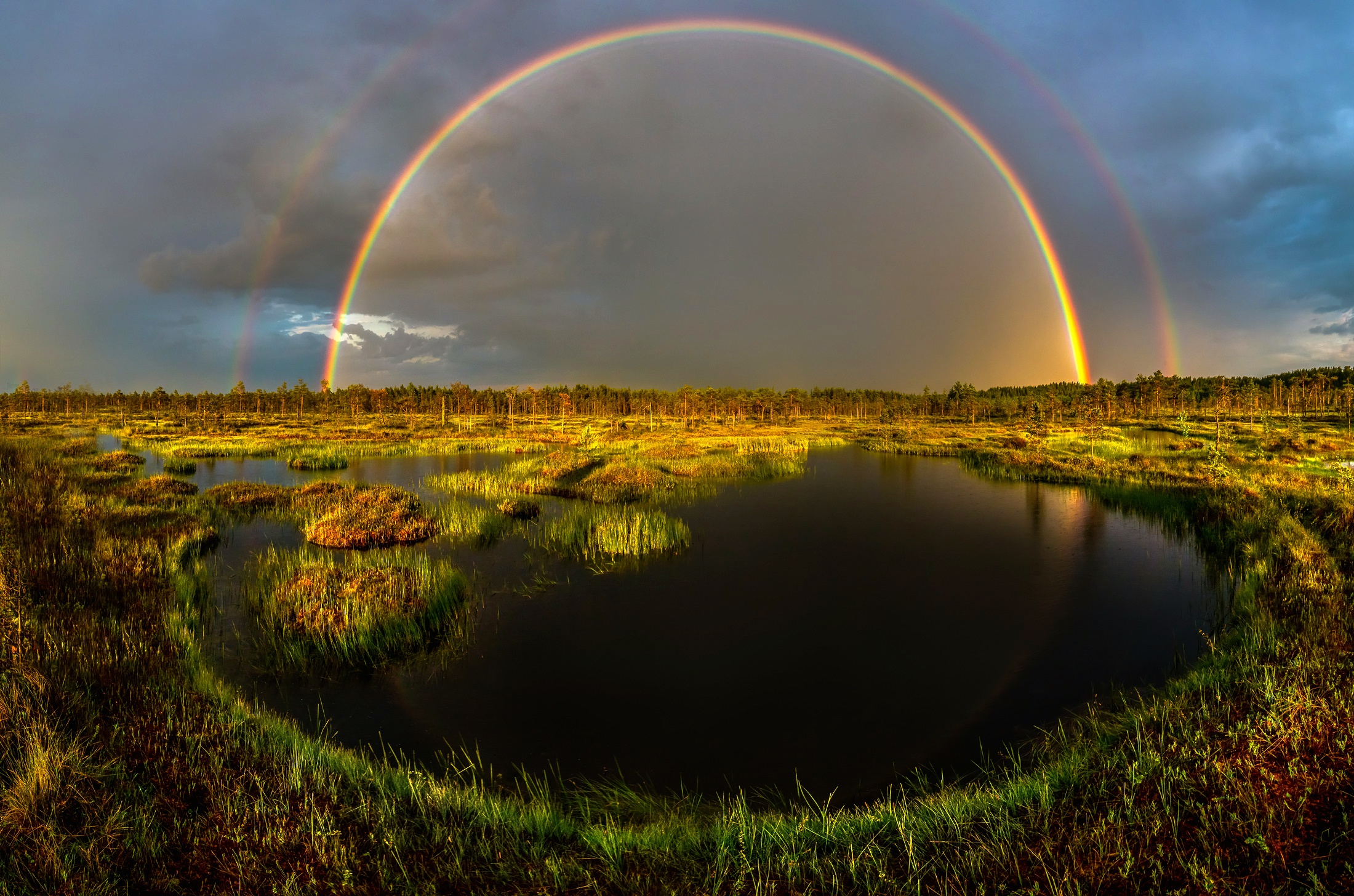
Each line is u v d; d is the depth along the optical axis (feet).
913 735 27.53
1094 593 47.03
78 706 22.39
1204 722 21.22
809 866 16.58
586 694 31.63
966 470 122.93
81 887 14.37
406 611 38.06
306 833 17.08
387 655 35.17
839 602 45.57
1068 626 40.34
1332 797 16.17
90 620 30.63
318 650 34.60
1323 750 18.04
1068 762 21.54
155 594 38.34
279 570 46.52
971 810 19.19
